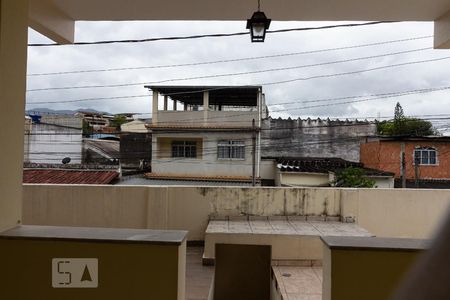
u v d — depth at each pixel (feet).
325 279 8.36
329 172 47.60
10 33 8.15
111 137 80.43
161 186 19.65
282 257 16.83
